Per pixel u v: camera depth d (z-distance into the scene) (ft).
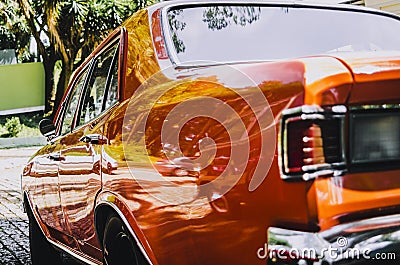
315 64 6.01
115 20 68.85
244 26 9.48
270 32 9.53
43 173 13.55
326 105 5.86
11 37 81.51
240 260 6.34
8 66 81.61
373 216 5.99
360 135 5.98
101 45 11.53
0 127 79.20
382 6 32.63
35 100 83.05
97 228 9.66
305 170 5.74
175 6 9.61
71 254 12.25
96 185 9.57
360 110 5.98
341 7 10.53
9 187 35.22
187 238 6.98
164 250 7.42
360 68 5.98
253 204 6.14
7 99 81.97
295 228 5.83
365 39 10.05
